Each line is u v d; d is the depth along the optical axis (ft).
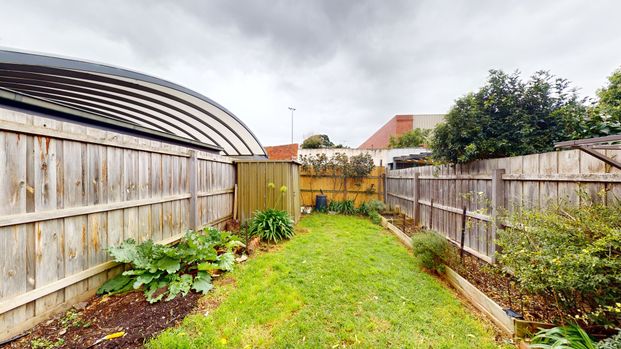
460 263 11.99
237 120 23.04
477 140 12.61
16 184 6.44
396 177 27.63
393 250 15.25
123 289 9.04
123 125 12.41
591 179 7.19
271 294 9.59
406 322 8.07
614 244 5.71
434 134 14.88
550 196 8.58
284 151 55.11
